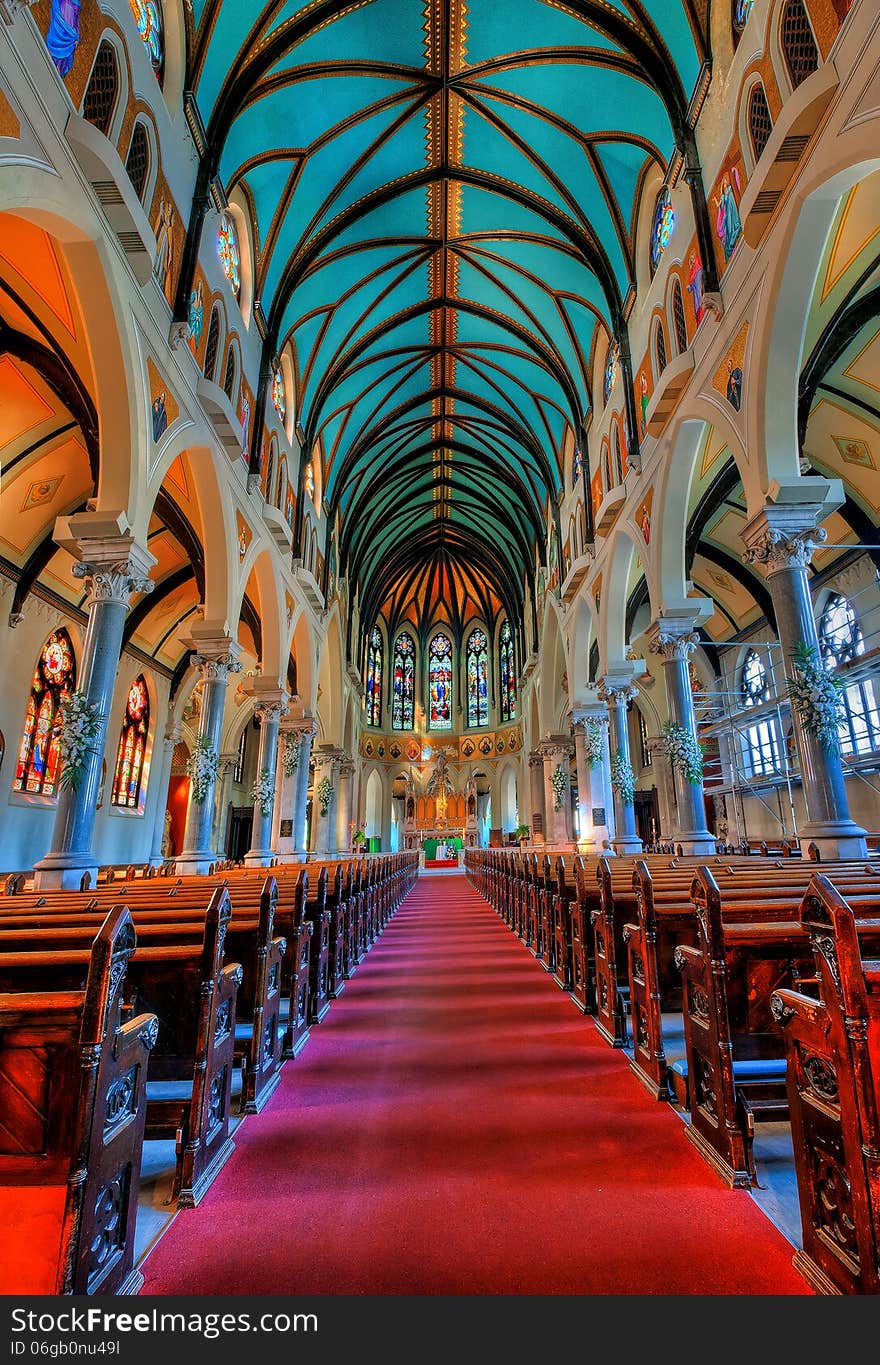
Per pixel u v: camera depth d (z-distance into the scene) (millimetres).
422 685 42812
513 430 24953
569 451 21375
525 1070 4438
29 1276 2104
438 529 38406
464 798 38438
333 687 25672
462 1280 2322
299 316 16703
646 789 28859
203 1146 3016
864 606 15867
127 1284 2279
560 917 6859
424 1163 3195
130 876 14102
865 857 7746
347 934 7602
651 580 12977
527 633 31562
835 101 6652
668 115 10812
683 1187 2932
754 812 21188
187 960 3318
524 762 33375
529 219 16094
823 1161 2273
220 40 10188
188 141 10086
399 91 13320
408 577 42062
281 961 5020
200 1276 2357
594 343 17719
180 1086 3846
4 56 5707
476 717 41469
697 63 10070
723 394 9492
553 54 12086
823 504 8367
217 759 12273
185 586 20172
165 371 9484
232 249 12852
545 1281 2311
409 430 27203
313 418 19344
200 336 10852
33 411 12562
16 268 9102
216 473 11766
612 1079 4246
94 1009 2139
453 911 14875
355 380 21625
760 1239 2533
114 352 8156
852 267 9805
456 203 16703
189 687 23016
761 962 3285
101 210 7418
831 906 2156
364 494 28672
